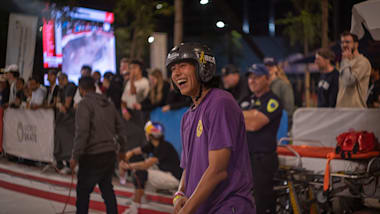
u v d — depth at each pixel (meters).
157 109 4.83
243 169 1.61
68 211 2.63
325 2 7.05
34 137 2.72
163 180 3.81
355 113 3.62
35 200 2.52
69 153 2.82
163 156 4.04
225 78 4.23
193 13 16.67
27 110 2.69
